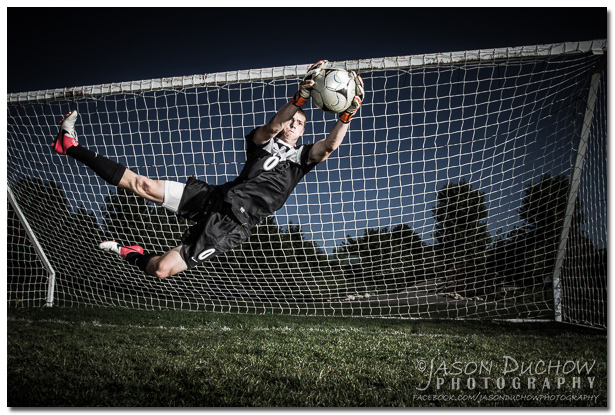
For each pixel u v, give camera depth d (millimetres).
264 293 8703
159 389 2889
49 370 3318
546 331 5992
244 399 2734
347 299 8516
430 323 6820
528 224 6809
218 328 6027
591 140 5594
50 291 8367
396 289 7723
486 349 4469
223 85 4859
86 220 7742
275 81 4766
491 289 9234
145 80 4926
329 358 3902
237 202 2996
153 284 8578
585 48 4227
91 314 7195
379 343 4723
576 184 5879
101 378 3104
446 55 4359
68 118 2926
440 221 6309
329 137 2965
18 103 5461
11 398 2662
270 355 3979
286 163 3102
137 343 4555
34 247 8156
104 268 8477
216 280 8391
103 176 2969
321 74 2723
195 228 3105
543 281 7754
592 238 6148
